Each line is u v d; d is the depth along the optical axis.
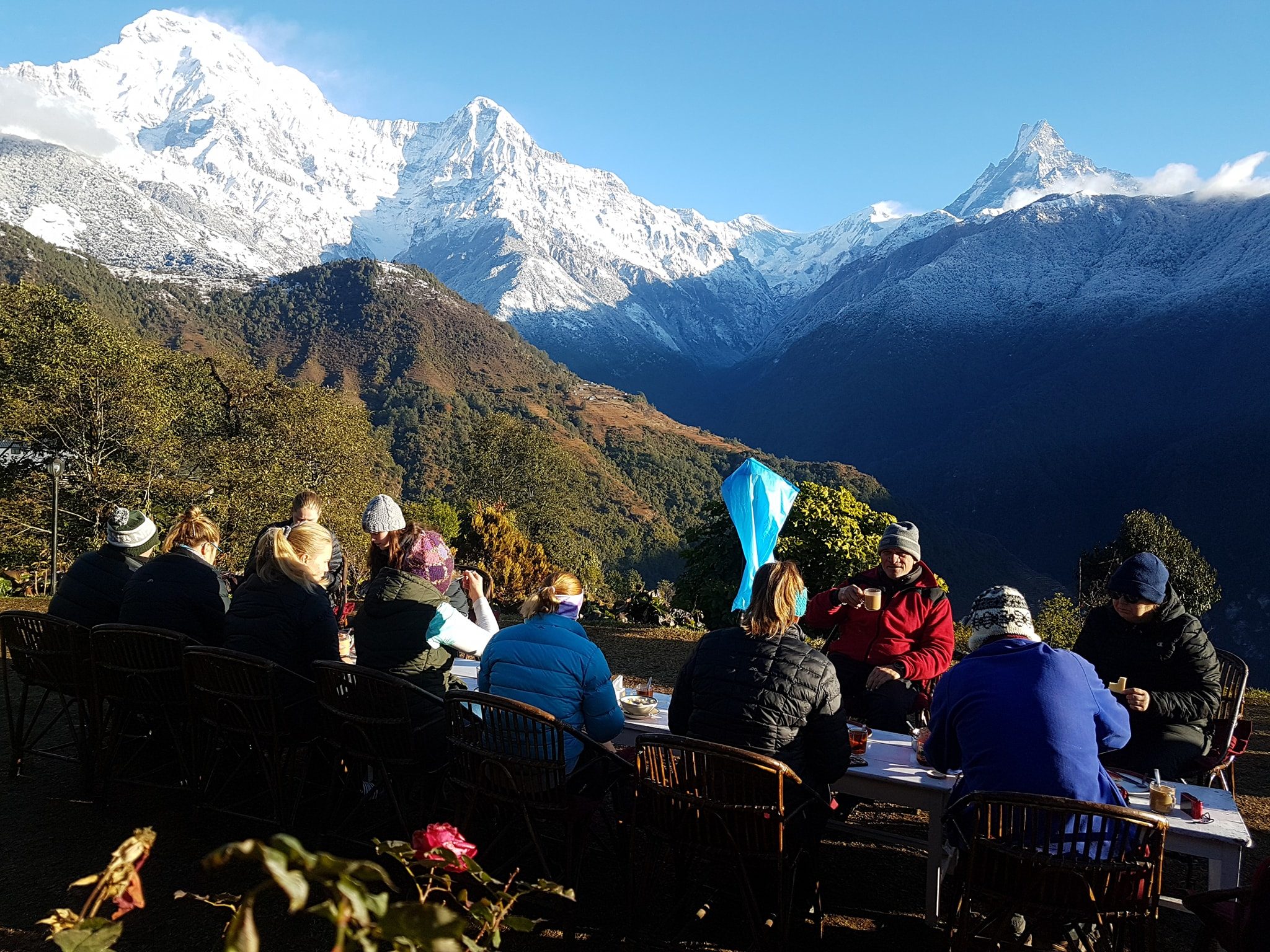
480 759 3.16
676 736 2.80
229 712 3.61
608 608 12.76
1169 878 3.91
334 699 3.44
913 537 4.88
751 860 2.84
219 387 37.16
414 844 1.37
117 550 4.47
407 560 3.87
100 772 3.93
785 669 3.09
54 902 3.08
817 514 12.07
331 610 3.88
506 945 3.04
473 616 5.04
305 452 37.19
